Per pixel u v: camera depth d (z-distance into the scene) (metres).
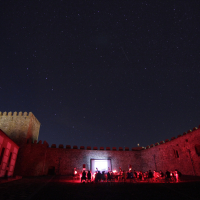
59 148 34.31
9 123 34.31
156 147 32.91
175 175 17.64
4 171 20.27
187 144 25.09
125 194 11.59
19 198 9.81
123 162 35.91
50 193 11.53
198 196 10.31
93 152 35.59
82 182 18.09
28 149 32.31
